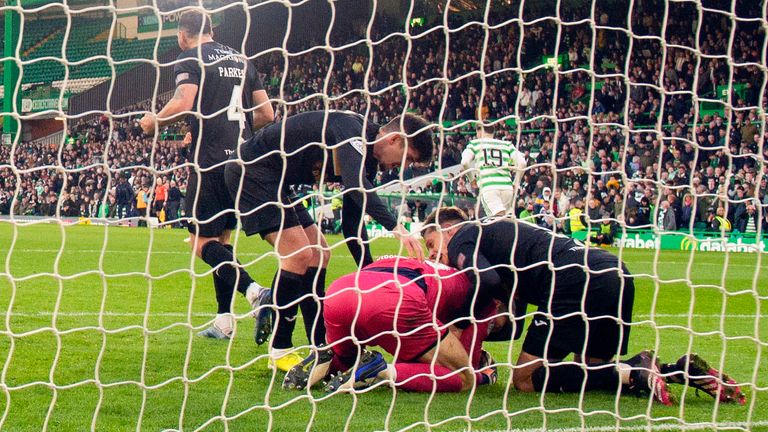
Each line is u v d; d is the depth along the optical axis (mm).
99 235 27516
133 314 9773
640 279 16422
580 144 29906
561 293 6199
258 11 40000
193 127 7852
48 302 10367
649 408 5195
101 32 51594
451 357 6129
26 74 51312
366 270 6184
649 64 35188
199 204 7785
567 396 6230
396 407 5648
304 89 41500
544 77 37250
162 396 5699
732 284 16281
